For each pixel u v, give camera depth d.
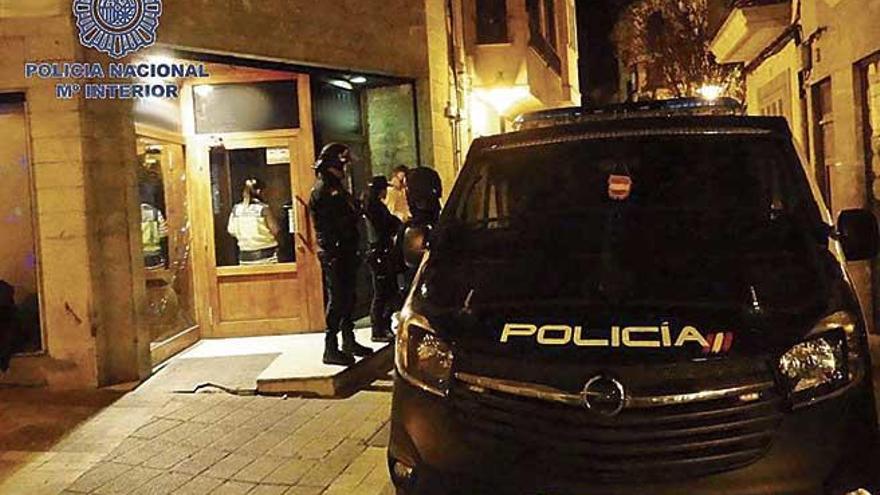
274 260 10.12
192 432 6.48
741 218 4.14
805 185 4.20
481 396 3.46
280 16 9.32
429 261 4.29
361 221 10.63
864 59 9.41
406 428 3.66
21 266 7.79
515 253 4.14
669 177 4.42
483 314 3.68
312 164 9.96
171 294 9.37
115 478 5.60
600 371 3.26
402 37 10.90
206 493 5.34
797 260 3.76
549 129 4.76
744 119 4.55
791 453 3.18
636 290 3.62
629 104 4.98
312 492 5.31
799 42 11.91
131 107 8.04
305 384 7.47
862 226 4.05
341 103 10.79
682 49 27.64
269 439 6.30
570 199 4.47
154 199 9.05
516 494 3.33
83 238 7.64
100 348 7.75
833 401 3.25
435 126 11.32
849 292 3.63
